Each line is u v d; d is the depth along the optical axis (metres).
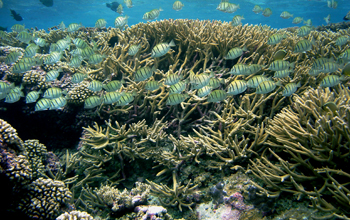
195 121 1.35
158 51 1.27
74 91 1.42
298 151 0.94
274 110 1.25
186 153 1.21
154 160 1.24
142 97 1.46
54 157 1.30
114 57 1.58
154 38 1.77
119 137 1.27
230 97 1.34
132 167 1.30
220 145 1.14
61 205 1.00
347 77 1.27
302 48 1.30
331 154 0.87
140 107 1.42
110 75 1.58
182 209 1.09
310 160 0.97
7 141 0.93
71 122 1.47
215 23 2.00
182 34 1.62
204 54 1.58
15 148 0.97
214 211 1.01
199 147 1.17
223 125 1.21
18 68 1.43
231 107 1.25
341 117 0.92
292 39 1.75
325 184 0.87
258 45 1.58
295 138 0.98
